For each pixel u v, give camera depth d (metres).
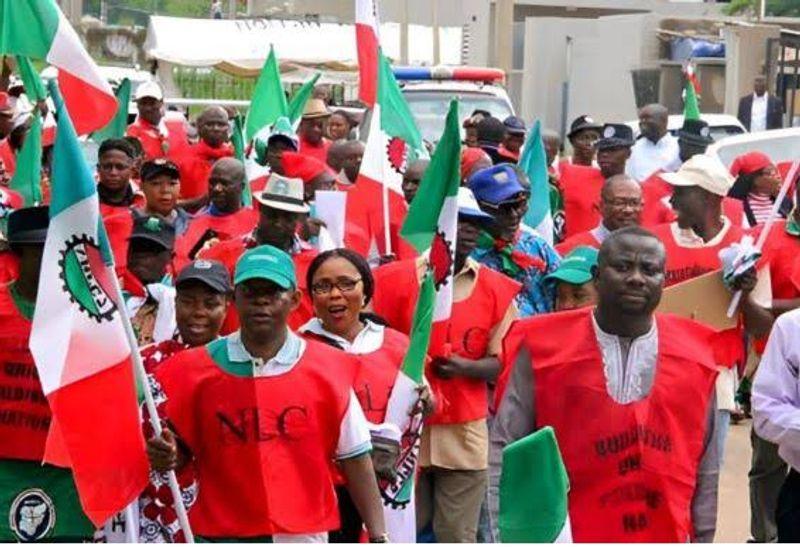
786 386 7.00
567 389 6.51
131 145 10.80
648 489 6.47
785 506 7.19
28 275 6.90
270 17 34.00
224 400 6.11
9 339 6.92
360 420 6.27
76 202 6.08
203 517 6.14
